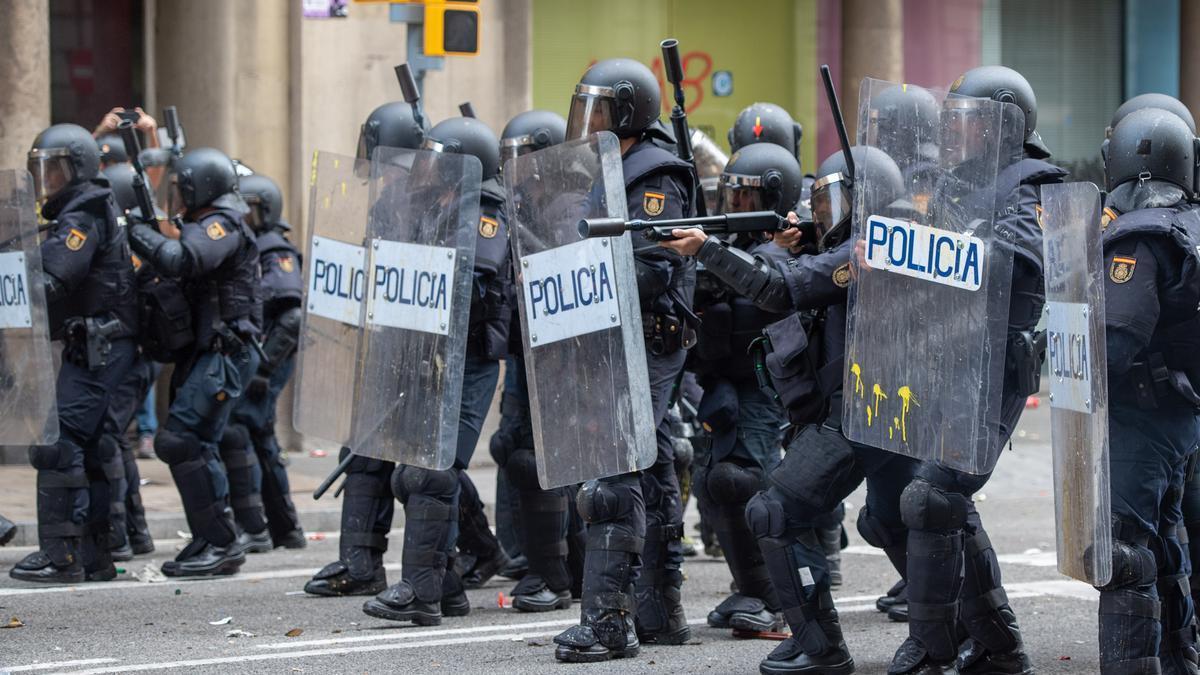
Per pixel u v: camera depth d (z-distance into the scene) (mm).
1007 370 17953
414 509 23359
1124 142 17750
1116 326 16906
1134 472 17453
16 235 25078
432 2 35812
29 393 25281
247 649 21844
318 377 23578
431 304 21906
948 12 53906
